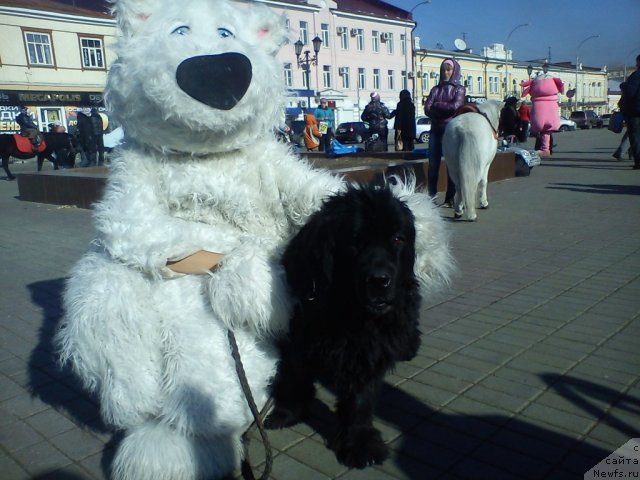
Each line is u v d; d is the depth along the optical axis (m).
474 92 68.75
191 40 2.70
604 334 4.14
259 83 2.78
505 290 5.27
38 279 6.34
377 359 2.70
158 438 2.51
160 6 2.89
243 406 2.63
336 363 2.69
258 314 2.62
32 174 12.80
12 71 35.72
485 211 9.46
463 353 3.92
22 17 35.66
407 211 2.74
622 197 10.31
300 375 2.95
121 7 2.87
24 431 3.17
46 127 37.47
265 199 3.09
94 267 2.73
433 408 3.22
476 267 6.09
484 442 2.88
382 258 2.50
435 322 4.51
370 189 2.70
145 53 2.70
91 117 19.48
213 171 2.96
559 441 2.85
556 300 4.93
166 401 2.56
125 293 2.59
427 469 2.69
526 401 3.25
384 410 3.21
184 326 2.62
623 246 6.78
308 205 3.02
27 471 2.79
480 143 8.30
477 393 3.37
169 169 2.92
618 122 16.48
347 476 2.67
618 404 3.18
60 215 10.77
